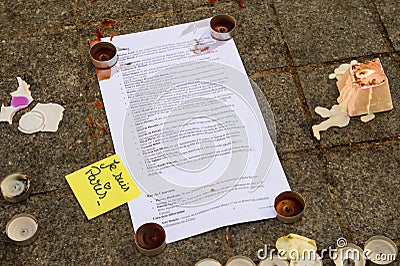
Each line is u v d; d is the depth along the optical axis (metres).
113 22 0.85
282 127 0.76
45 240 0.68
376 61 0.76
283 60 0.82
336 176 0.72
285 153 0.74
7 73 0.81
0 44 0.84
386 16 0.86
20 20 0.86
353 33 0.84
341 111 0.77
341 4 0.87
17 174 0.71
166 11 0.86
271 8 0.86
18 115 0.77
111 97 0.78
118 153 0.74
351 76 0.76
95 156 0.74
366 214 0.70
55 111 0.77
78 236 0.69
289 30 0.84
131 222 0.69
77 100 0.78
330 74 0.80
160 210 0.70
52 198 0.71
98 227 0.69
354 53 0.82
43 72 0.81
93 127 0.76
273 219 0.69
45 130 0.76
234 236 0.68
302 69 0.81
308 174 0.72
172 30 0.84
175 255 0.67
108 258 0.67
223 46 0.83
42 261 0.67
